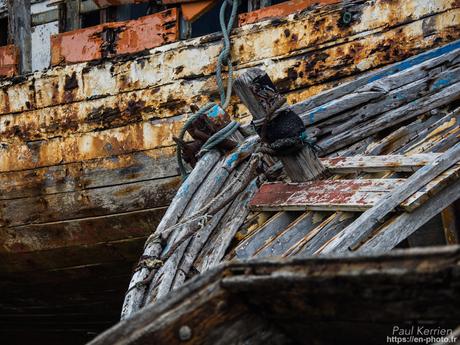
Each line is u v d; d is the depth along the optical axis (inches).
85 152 302.8
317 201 189.9
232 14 274.8
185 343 95.7
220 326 97.7
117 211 299.1
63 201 311.4
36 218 319.9
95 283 339.3
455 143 204.5
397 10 249.1
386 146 213.9
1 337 427.8
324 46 259.4
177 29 286.2
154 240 199.8
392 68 233.1
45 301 371.2
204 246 203.0
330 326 96.1
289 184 203.8
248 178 207.8
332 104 217.2
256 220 203.3
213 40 277.3
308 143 199.2
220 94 268.7
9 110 321.1
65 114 307.0
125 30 295.4
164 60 285.6
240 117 272.1
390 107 219.5
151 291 190.1
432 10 244.7
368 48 252.8
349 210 182.4
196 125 226.4
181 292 96.3
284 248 187.5
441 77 222.1
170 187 285.9
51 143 311.1
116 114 295.0
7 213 326.6
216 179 213.6
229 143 223.3
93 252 316.2
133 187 293.4
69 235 316.2
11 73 321.7
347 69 255.6
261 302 97.0
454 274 78.6
